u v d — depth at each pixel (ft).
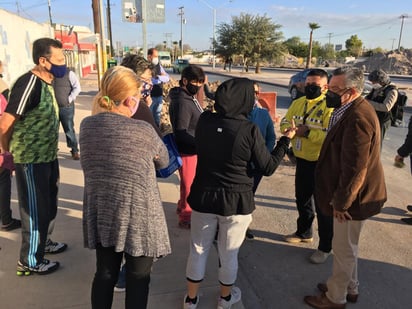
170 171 10.44
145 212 6.79
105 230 6.77
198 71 11.40
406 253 12.39
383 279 10.91
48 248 11.15
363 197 8.29
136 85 6.86
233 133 7.54
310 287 10.46
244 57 141.69
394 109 16.44
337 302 9.26
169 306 9.20
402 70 199.82
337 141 8.53
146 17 25.58
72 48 71.61
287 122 12.04
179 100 11.62
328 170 8.87
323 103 11.25
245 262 11.66
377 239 13.29
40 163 9.39
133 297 7.14
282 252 12.30
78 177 18.11
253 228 13.94
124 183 6.58
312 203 12.40
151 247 6.92
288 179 19.48
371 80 16.42
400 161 15.05
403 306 9.75
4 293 9.37
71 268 10.56
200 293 9.77
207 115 8.04
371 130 7.87
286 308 9.56
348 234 8.59
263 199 16.78
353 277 9.70
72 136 20.80
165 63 164.66
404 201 16.87
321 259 11.61
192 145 11.87
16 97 8.65
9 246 11.55
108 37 106.32
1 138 8.86
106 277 7.15
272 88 76.59
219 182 7.82
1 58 30.01
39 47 8.88
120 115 6.74
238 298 9.49
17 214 13.61
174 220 13.91
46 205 9.77
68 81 19.94
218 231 8.53
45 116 9.16
